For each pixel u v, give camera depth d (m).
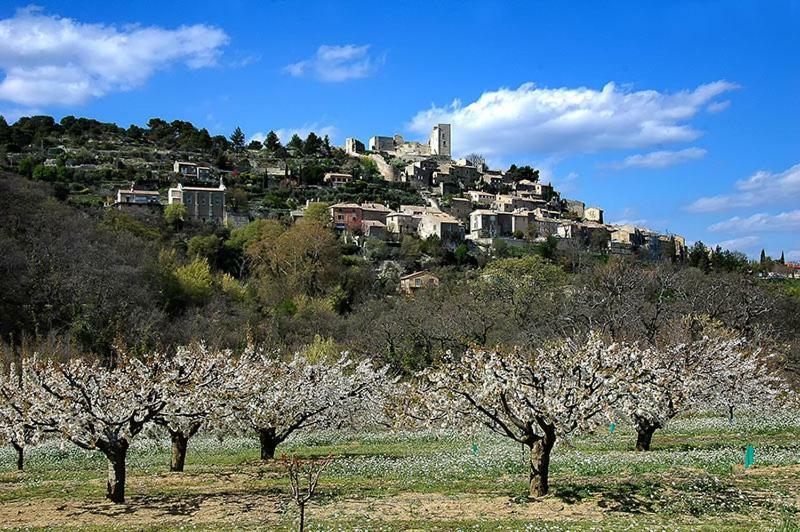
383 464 31.67
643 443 34.41
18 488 27.61
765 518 19.69
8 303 70.25
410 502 22.89
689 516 20.03
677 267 131.38
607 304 71.94
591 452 33.88
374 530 18.95
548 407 22.09
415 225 189.38
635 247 199.38
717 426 44.53
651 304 78.88
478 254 165.50
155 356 27.47
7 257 73.06
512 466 29.45
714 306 81.19
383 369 40.69
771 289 98.69
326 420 37.19
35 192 98.75
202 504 23.53
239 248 133.50
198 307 90.00
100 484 28.20
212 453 39.78
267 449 35.47
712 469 27.31
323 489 25.88
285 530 19.16
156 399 24.61
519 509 21.42
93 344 66.12
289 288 110.56
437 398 24.92
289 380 36.59
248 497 24.64
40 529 20.06
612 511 20.83
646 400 25.31
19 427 24.70
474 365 24.27
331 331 90.75
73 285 72.00
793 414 49.16
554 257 151.25
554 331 71.94
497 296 90.25
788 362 63.66
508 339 75.44
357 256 150.00
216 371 27.89
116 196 167.25
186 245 127.81
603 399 22.81
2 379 31.17
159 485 27.81
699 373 35.06
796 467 27.22
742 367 38.56
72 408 23.38
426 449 38.06
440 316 78.12
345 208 182.00
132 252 93.38
